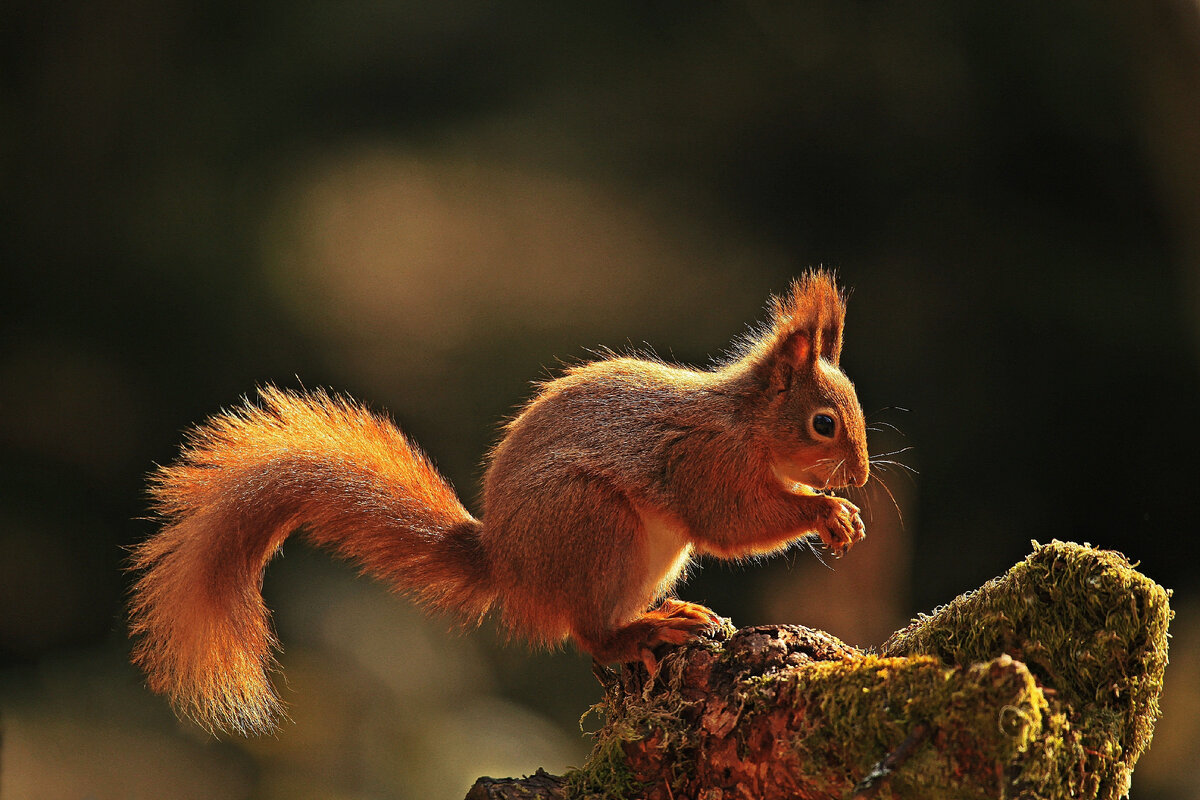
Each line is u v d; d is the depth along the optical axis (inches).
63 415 668.7
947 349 695.1
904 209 764.6
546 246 815.1
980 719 124.6
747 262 783.7
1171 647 536.1
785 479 218.8
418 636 538.0
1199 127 593.9
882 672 134.8
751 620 537.0
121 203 749.9
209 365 711.7
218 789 452.8
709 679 156.7
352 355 732.7
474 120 913.5
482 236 823.1
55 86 740.0
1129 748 139.1
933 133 768.9
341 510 205.3
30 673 550.3
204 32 822.5
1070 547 144.8
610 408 203.5
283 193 817.5
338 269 786.8
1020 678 123.9
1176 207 623.5
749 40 846.5
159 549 204.4
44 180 727.7
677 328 756.6
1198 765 470.9
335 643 517.3
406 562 204.7
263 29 861.2
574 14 918.4
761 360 213.2
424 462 215.8
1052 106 717.9
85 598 608.1
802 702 141.1
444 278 792.9
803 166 808.9
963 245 725.9
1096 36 687.7
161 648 200.1
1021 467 653.3
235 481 205.6
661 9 891.4
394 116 911.0
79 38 743.1
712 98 857.5
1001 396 671.8
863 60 794.2
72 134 741.9
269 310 743.1
